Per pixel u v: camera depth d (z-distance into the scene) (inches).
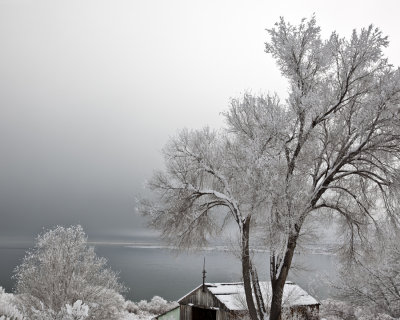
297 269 501.0
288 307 557.9
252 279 504.7
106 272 837.8
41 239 764.0
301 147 467.5
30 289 723.4
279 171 434.3
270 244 434.6
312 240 504.4
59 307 700.0
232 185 537.3
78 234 797.2
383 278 676.1
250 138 485.4
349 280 706.2
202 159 573.3
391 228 470.9
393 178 436.5
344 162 458.0
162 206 605.0
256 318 498.0
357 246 514.3
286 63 483.8
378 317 682.2
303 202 435.2
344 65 458.6
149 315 1263.5
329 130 495.5
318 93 461.4
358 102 460.1
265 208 426.3
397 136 426.3
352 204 517.7
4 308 326.0
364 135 451.5
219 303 687.1
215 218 637.3
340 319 766.5
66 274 745.0
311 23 466.6
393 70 422.6
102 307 775.1
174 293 1993.1
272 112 453.7
